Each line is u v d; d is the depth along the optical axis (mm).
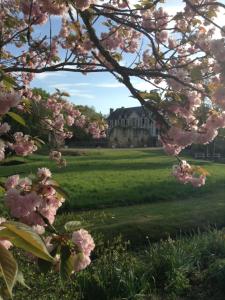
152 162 34719
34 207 2270
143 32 3783
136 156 41969
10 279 1107
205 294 7441
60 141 9539
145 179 22703
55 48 6633
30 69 4074
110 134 59625
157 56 3770
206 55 3400
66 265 1917
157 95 3611
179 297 7352
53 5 3992
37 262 1905
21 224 1258
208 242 9000
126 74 3520
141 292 7070
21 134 5141
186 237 10117
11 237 1215
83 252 2010
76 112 11102
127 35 6047
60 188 2334
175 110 3668
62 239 2023
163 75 3455
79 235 2020
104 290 6805
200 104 3816
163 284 7605
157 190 19125
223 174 26469
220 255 8695
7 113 2404
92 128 11914
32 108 5547
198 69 3361
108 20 5617
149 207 16109
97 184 20312
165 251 8266
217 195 19125
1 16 5453
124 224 11125
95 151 43781
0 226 1240
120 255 8445
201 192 19656
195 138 3734
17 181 2383
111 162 33469
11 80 2406
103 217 13648
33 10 4863
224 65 3205
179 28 4137
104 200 16703
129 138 61656
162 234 11023
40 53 5570
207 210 13508
